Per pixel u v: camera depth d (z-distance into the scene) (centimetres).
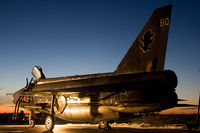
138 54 869
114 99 876
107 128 1127
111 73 954
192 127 1130
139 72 854
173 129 1127
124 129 1140
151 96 788
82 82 998
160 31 822
